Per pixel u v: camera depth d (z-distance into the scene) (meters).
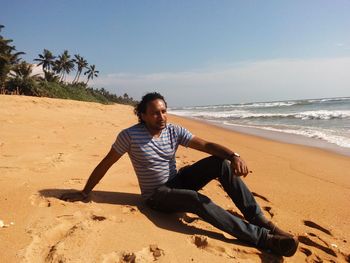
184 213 3.19
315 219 3.59
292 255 2.52
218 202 3.73
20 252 2.19
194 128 16.33
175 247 2.47
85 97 48.28
